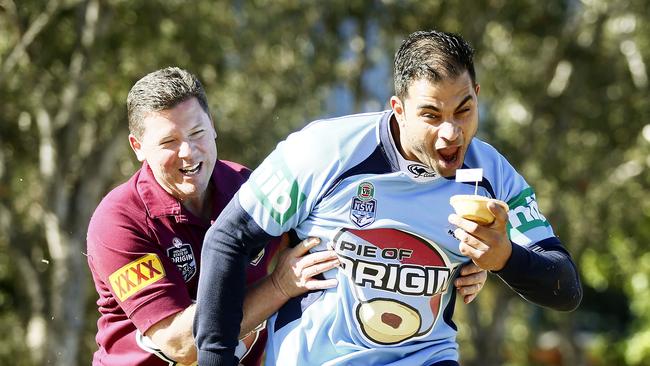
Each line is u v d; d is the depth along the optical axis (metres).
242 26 66.50
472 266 15.06
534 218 15.28
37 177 66.81
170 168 16.12
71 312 64.75
